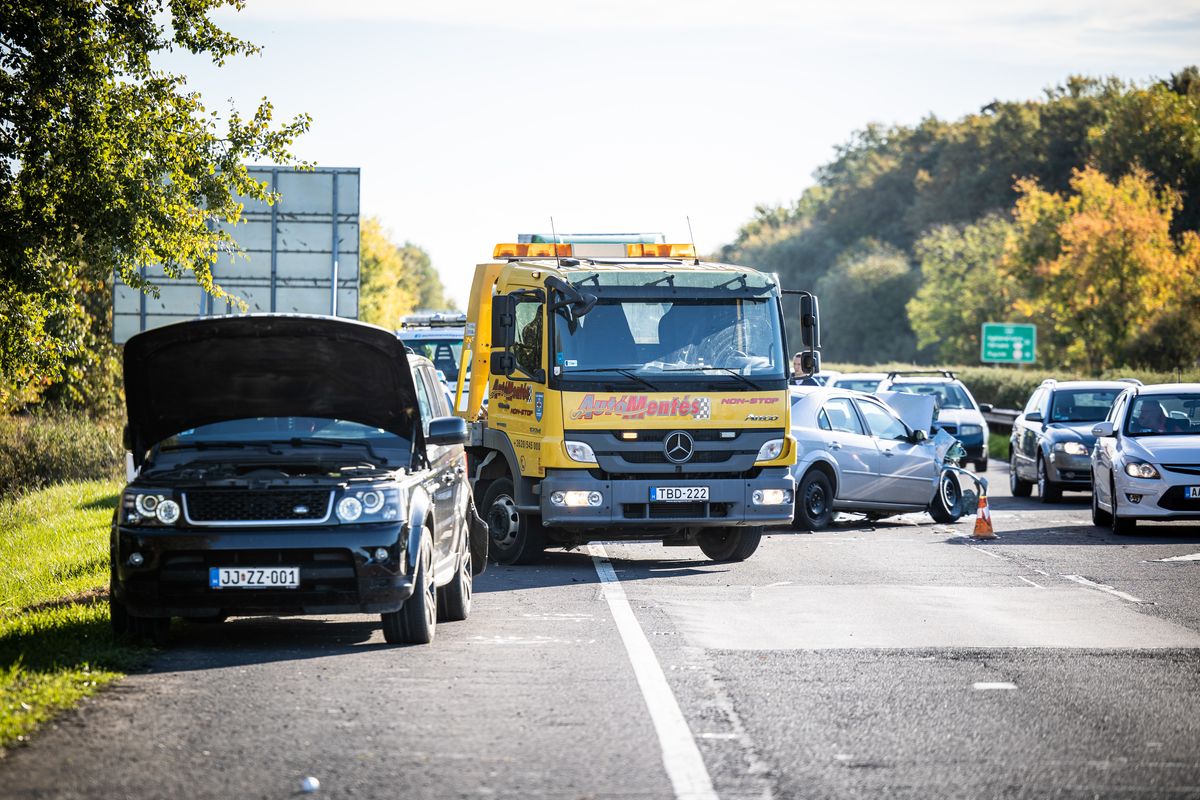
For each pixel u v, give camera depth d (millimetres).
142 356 28531
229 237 64812
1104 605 34438
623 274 41750
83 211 59344
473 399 49562
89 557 47875
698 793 17297
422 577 27922
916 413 60125
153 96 62031
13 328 62812
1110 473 53625
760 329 42312
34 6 57906
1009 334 179250
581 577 40031
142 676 24797
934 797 17219
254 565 26812
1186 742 20156
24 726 20422
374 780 17891
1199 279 185125
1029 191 197000
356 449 29188
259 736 20266
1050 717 21797
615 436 41125
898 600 35156
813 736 20422
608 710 22125
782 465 42312
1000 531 54688
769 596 35875
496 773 18250
